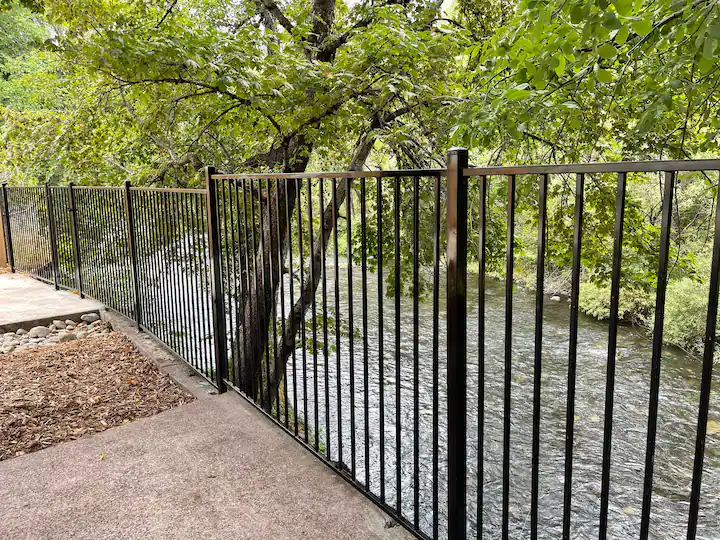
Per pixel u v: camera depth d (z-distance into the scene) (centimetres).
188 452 250
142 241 439
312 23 644
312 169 815
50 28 2052
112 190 495
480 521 167
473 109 396
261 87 490
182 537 188
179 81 509
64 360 402
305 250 662
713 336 104
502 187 493
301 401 604
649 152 468
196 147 669
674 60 335
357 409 723
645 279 586
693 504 112
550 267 920
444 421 685
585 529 530
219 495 214
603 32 249
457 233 151
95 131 669
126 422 292
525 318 1134
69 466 239
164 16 530
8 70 1772
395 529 192
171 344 398
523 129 363
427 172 161
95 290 594
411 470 575
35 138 670
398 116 638
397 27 498
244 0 680
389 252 620
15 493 218
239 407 303
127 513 203
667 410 770
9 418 294
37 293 662
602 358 951
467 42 522
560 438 699
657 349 113
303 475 229
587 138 500
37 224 739
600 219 572
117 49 418
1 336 494
